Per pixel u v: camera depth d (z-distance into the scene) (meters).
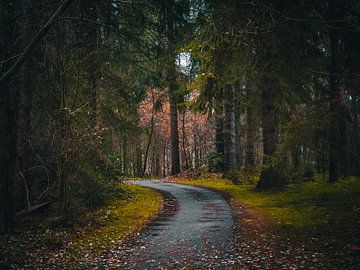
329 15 10.49
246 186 23.06
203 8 12.15
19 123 12.11
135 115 18.80
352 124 14.30
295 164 20.58
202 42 11.74
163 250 9.71
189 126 54.72
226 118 29.67
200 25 12.12
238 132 40.66
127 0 12.08
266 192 18.97
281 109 19.95
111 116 17.56
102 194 16.48
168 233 11.59
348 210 12.13
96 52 12.98
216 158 32.09
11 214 10.87
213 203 17.61
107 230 12.04
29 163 12.77
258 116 23.48
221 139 33.12
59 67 12.23
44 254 9.27
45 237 10.20
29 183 12.92
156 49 13.73
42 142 12.90
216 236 10.95
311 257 8.30
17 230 11.05
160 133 57.22
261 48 11.03
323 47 13.52
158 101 30.06
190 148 64.12
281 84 16.81
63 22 11.97
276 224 11.89
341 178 18.16
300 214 12.89
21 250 9.25
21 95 12.42
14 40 11.93
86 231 11.74
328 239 9.52
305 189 17.70
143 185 28.59
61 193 12.46
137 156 52.09
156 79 16.31
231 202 17.59
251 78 18.70
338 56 11.45
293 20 9.62
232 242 10.19
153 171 60.91
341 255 8.15
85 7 11.38
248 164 28.47
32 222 12.17
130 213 15.16
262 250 9.24
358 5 11.20
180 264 8.50
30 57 12.20
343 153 15.65
